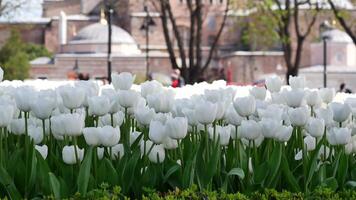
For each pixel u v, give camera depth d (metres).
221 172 9.35
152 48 149.00
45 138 10.16
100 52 134.62
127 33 139.50
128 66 133.62
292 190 9.04
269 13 82.44
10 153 9.78
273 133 9.03
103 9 130.62
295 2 78.81
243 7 87.38
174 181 9.00
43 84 25.42
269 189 8.71
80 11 159.00
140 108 9.44
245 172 9.16
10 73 128.38
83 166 8.34
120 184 8.80
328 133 9.63
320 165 9.54
